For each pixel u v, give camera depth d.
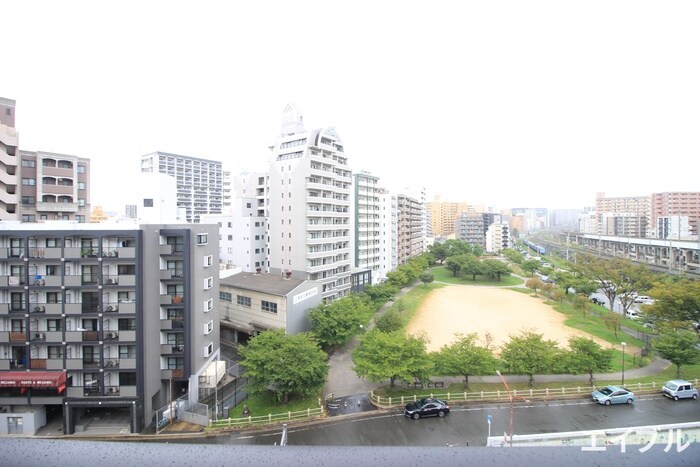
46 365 29.97
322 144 63.84
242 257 67.75
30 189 51.00
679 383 32.62
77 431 29.89
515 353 34.78
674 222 129.50
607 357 34.25
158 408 32.53
